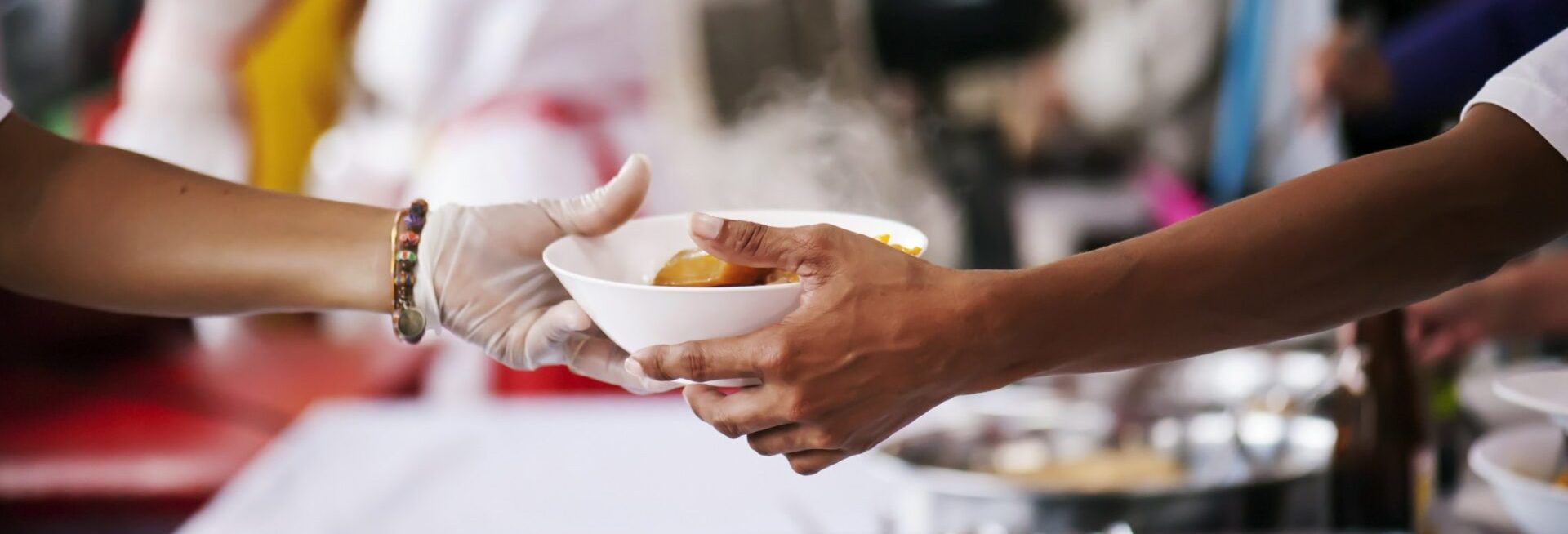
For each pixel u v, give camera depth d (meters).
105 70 2.71
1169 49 2.64
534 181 2.10
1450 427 1.03
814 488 1.16
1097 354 0.70
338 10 2.47
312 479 1.21
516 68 2.15
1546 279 1.15
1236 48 2.62
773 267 0.69
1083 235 2.71
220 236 0.93
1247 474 0.98
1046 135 2.70
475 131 2.14
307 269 0.93
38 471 1.82
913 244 0.76
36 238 0.94
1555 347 1.22
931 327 0.66
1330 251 0.68
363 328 2.47
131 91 2.60
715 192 2.57
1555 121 0.67
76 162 0.96
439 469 1.24
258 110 2.53
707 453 1.28
